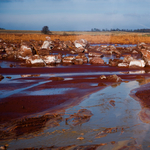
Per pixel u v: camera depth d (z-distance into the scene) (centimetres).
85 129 567
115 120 632
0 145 480
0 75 1284
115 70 1630
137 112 703
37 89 1003
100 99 855
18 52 2327
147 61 1842
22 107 731
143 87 1070
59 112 699
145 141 499
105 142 493
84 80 1222
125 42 5419
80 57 2225
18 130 559
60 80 1222
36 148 468
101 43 5322
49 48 3419
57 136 525
